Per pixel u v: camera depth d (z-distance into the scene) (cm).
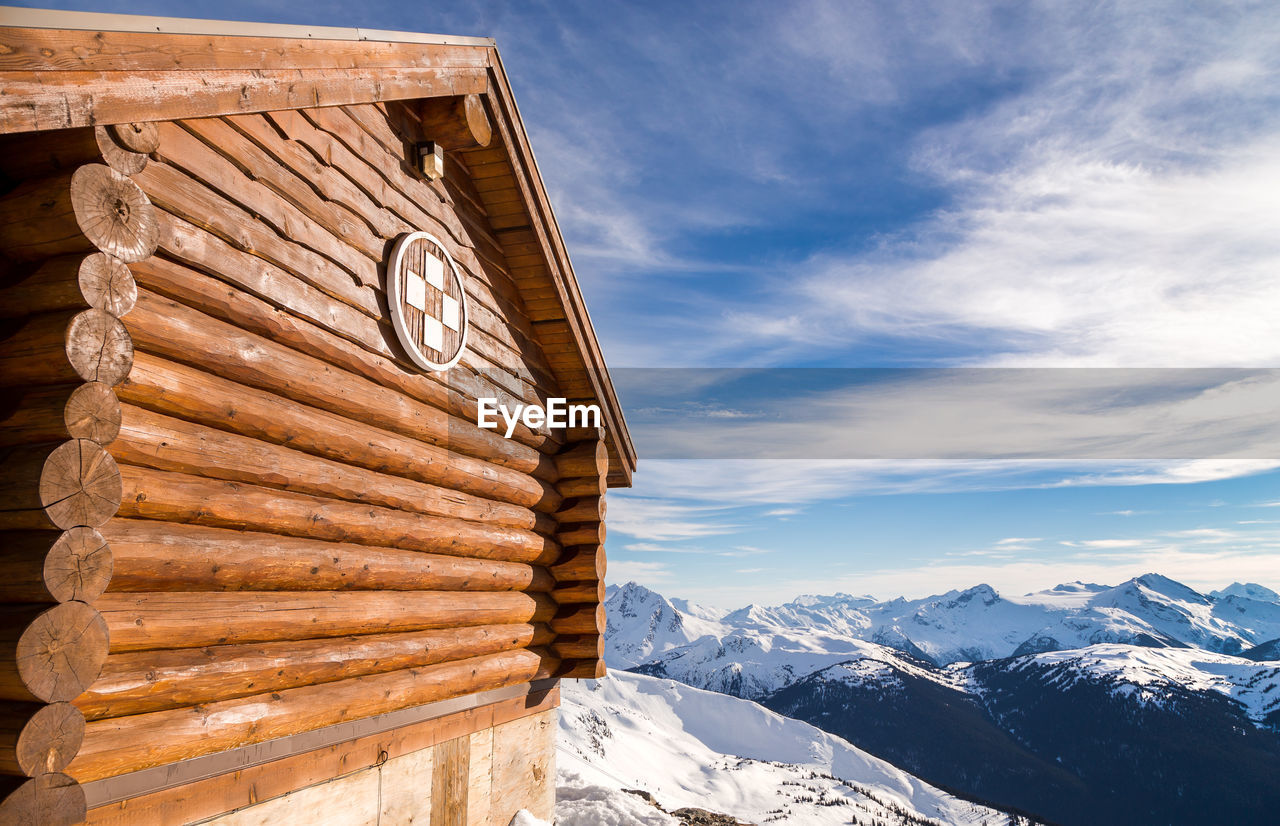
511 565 659
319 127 446
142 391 320
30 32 260
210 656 354
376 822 471
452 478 573
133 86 300
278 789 398
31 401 277
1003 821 12738
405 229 534
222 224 368
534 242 675
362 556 461
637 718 15650
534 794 670
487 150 620
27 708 262
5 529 275
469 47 568
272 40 377
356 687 453
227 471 366
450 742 552
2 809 249
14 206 289
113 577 307
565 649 723
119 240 297
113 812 311
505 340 679
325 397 437
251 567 374
